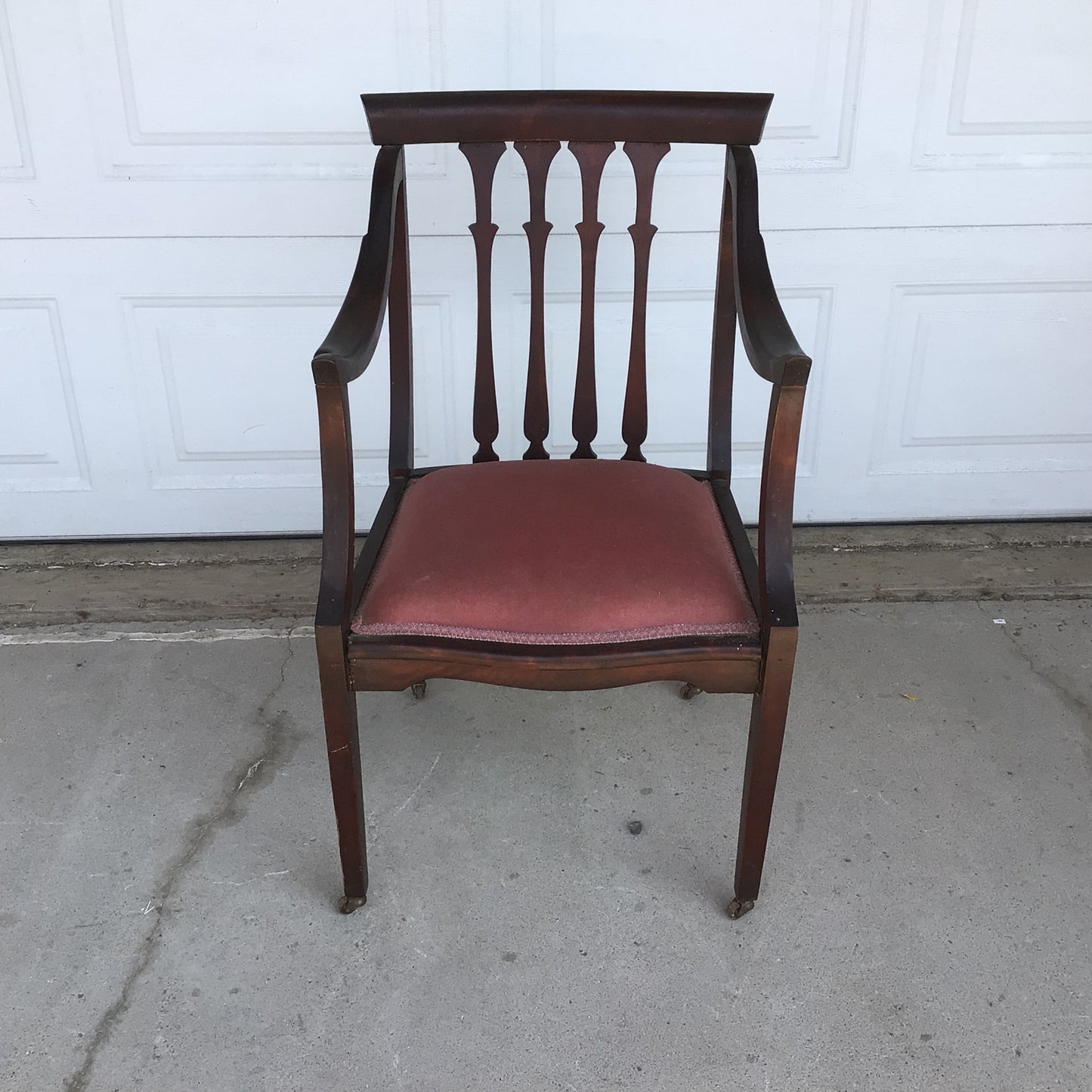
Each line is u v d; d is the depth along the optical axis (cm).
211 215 171
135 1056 105
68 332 178
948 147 171
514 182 170
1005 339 186
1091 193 175
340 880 127
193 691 160
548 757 147
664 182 171
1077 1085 102
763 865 124
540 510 117
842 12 161
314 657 168
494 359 184
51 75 160
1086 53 165
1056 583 185
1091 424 194
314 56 162
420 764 146
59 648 169
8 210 168
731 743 150
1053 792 140
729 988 112
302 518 196
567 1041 107
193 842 132
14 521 194
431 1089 102
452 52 163
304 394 185
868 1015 109
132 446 188
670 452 194
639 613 106
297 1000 111
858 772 143
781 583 104
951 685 161
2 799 138
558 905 123
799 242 177
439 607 106
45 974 114
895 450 196
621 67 165
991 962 115
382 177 124
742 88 166
